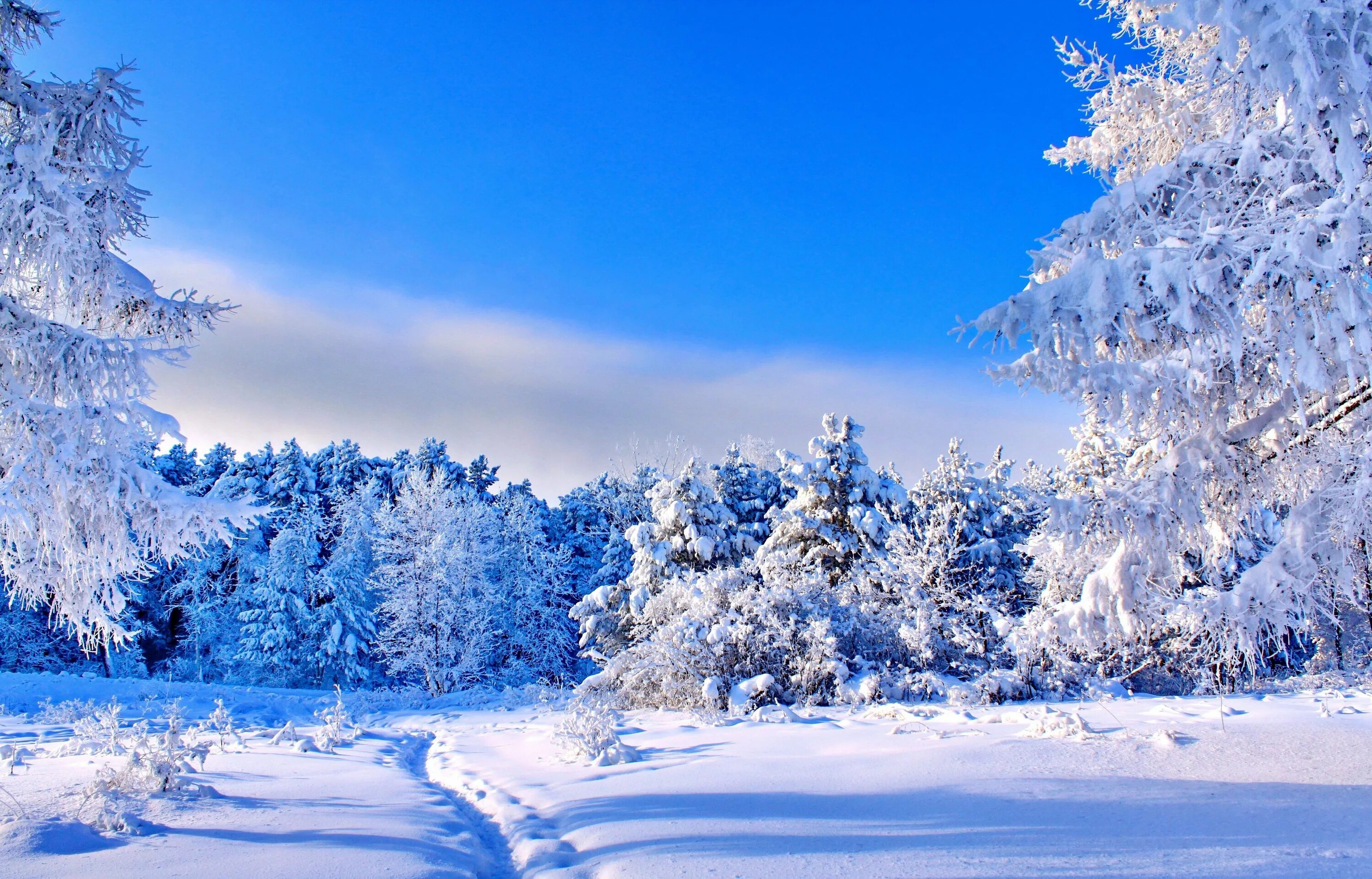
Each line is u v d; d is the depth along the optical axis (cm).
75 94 750
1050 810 451
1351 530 540
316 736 1115
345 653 3288
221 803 520
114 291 738
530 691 2112
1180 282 504
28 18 780
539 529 3869
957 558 1648
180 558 735
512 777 723
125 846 398
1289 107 466
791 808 493
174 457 4575
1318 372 501
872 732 898
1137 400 560
